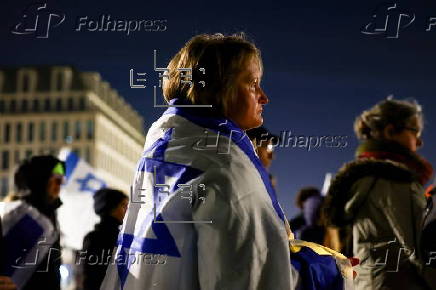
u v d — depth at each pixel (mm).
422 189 2328
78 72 71438
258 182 1324
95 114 70062
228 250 1235
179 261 1295
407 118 2535
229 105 1452
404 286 2248
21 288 2709
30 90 71250
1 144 70000
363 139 2623
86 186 6289
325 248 1522
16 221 2799
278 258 1266
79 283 3670
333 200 2439
